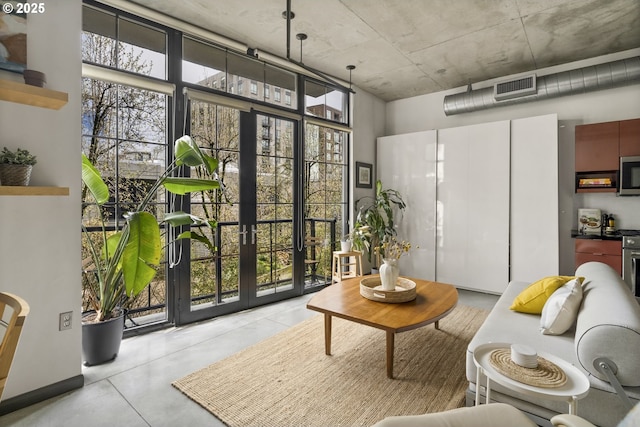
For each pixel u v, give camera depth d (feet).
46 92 6.16
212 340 9.64
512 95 13.96
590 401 5.18
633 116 12.60
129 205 10.02
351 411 6.36
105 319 8.43
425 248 16.39
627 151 12.00
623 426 4.01
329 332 8.61
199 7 9.70
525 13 10.12
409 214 16.96
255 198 12.72
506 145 14.07
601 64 12.33
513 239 14.01
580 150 12.89
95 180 8.07
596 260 12.26
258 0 9.38
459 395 6.88
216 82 11.51
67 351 7.06
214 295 11.88
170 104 10.54
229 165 11.99
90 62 8.67
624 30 11.19
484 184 14.65
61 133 6.97
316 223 15.43
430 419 3.76
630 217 12.76
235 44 11.59
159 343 9.43
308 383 7.32
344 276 15.37
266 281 13.37
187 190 8.95
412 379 7.50
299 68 13.53
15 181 6.02
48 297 6.84
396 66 14.19
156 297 10.92
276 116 13.34
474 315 11.81
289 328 10.57
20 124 6.45
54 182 6.89
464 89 16.69
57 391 6.86
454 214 15.51
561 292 7.18
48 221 6.84
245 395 6.86
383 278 9.21
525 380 4.28
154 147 10.46
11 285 6.41
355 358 8.48
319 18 10.38
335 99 16.20
